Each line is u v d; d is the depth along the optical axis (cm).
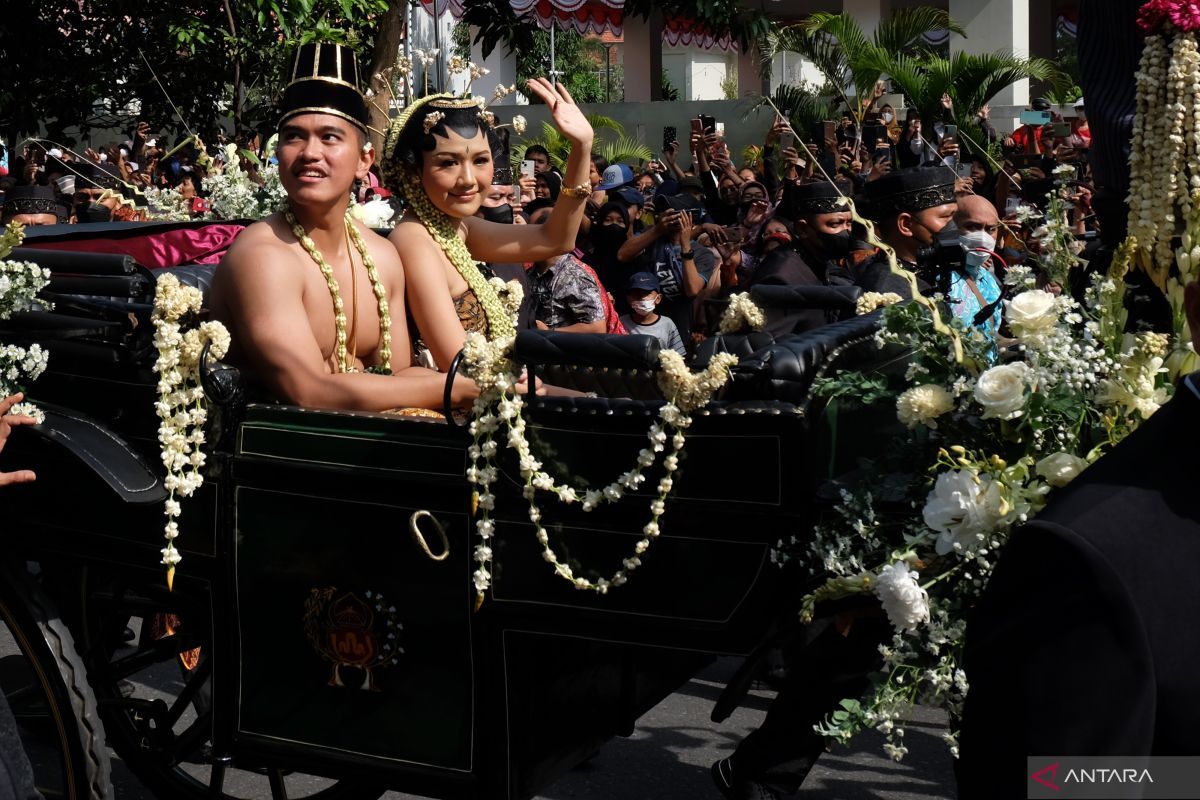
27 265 278
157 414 282
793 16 2295
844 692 286
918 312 232
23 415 277
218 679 283
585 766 406
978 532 209
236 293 286
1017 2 1544
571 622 249
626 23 2072
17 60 1020
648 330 636
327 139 291
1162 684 125
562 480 244
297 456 267
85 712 296
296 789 392
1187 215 197
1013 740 128
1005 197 700
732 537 233
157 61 1004
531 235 345
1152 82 199
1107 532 130
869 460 240
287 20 893
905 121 1162
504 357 243
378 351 311
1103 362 213
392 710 267
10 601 295
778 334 318
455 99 325
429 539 258
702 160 937
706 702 458
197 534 280
